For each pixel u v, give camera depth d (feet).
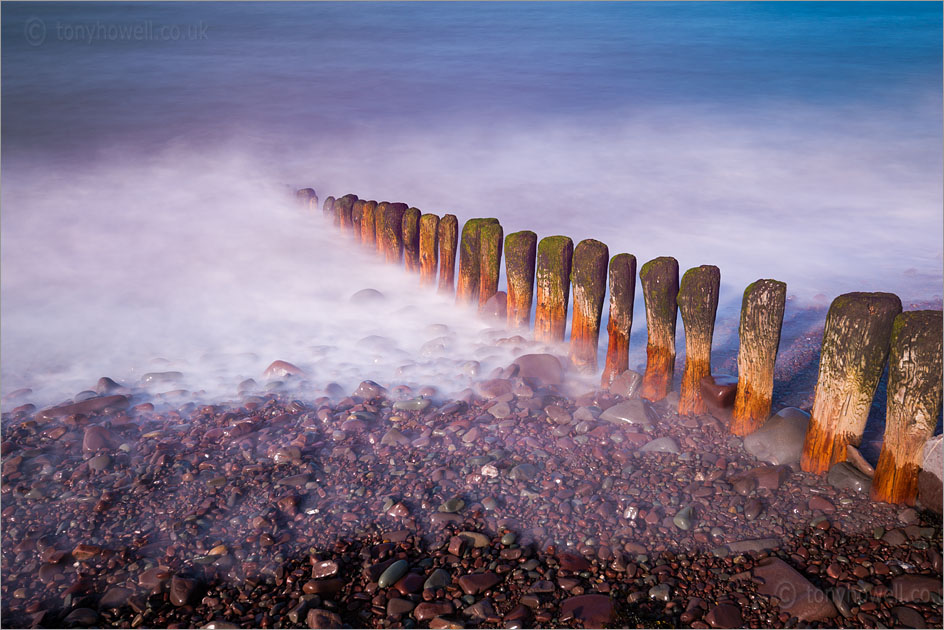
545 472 15.47
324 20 158.40
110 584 12.91
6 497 15.10
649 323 17.39
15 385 20.02
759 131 62.08
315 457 16.24
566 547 13.43
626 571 12.79
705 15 158.71
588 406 17.67
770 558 12.78
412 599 12.39
